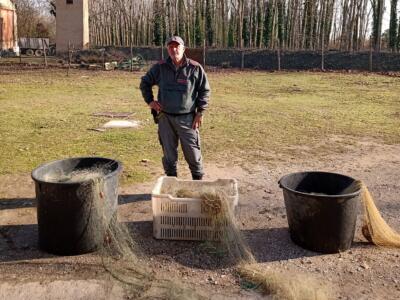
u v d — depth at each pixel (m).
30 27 54.44
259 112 12.55
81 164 4.64
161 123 5.25
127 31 44.59
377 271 3.98
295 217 4.34
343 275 3.89
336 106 13.85
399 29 33.62
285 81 21.70
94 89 17.48
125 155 7.66
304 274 3.86
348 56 29.30
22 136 8.95
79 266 3.96
